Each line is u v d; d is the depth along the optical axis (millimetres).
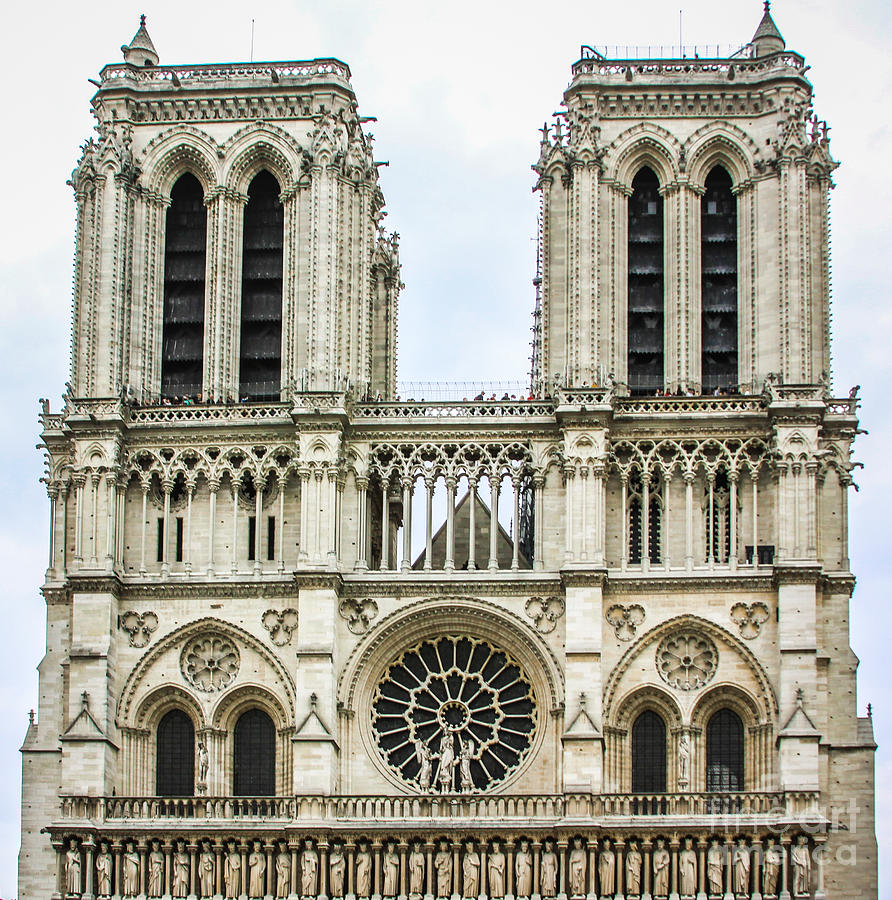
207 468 124312
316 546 120812
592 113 128125
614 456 122312
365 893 114875
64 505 126000
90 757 118250
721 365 127250
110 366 124875
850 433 123375
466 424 123125
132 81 130875
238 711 121812
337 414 121688
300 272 126500
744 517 121750
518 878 114438
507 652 121625
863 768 118500
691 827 113812
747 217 127188
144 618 122438
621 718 119375
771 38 133500
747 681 119000
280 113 130375
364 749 120125
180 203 131875
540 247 145125
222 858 116312
